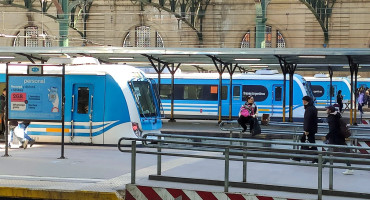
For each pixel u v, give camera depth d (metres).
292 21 57.09
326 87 46.69
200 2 56.22
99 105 19.83
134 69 20.69
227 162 10.77
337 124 14.15
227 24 57.56
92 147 19.27
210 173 13.12
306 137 15.81
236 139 10.93
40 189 11.25
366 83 50.94
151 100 21.06
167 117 36.62
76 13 57.38
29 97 15.53
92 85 19.91
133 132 19.70
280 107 35.06
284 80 30.38
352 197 10.73
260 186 11.38
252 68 41.38
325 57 27.42
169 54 27.78
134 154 11.38
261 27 43.69
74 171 13.41
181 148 11.10
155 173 13.11
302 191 11.08
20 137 18.20
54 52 26.47
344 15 56.12
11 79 15.55
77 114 19.94
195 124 32.12
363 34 55.88
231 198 10.54
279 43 57.66
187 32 58.03
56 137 20.00
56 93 15.41
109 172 13.33
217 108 35.78
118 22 59.09
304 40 56.91
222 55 28.06
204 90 36.00
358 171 13.93
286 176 12.87
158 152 11.26
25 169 13.57
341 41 56.25
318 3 54.16
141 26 59.03
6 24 59.62
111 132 19.73
